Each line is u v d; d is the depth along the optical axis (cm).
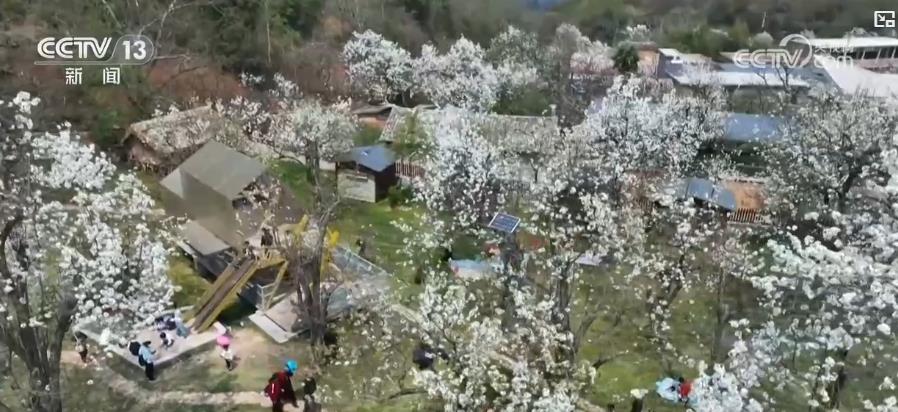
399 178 4591
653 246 3136
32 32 5606
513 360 2291
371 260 3678
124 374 2778
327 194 4128
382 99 6644
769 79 6775
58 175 2422
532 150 3975
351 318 3080
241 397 2673
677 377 2700
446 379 2188
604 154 3822
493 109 6041
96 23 5741
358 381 2733
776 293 2067
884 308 1636
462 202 3394
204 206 3531
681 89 6631
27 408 2256
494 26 8338
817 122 3853
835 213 1914
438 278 2853
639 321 3136
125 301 2381
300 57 6425
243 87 6025
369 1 7944
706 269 3234
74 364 2802
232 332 3073
